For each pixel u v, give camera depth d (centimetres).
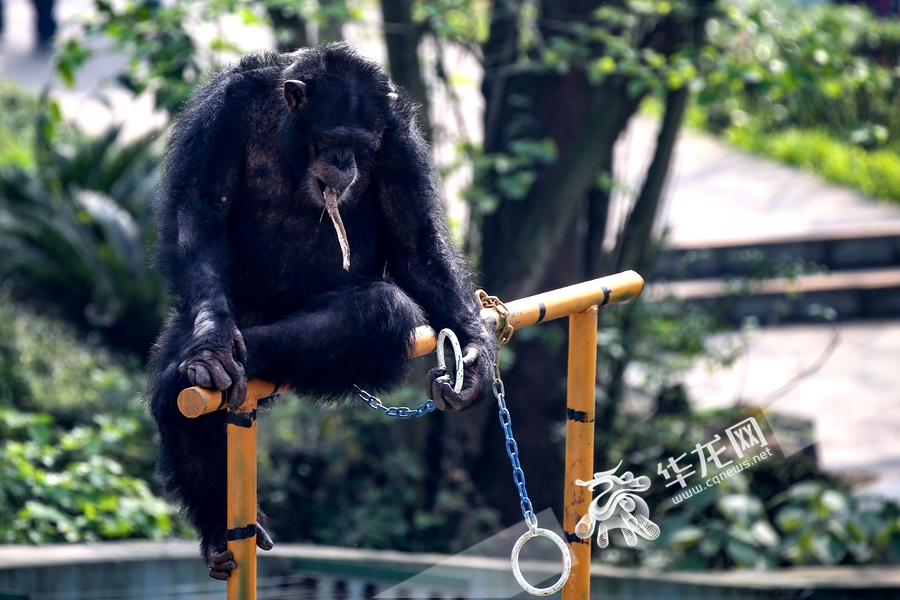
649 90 1077
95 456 982
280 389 407
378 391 441
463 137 1073
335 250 470
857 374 1365
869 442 1196
